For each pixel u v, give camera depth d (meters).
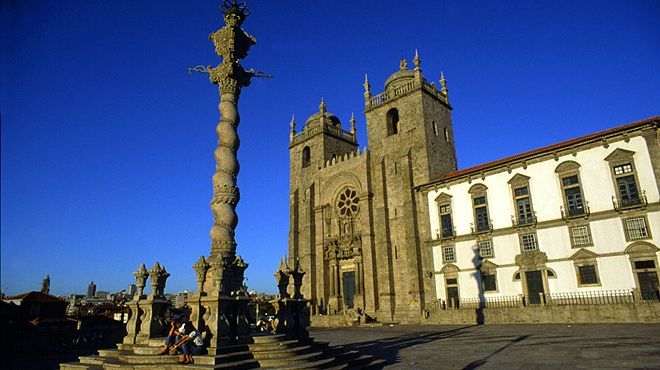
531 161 39.00
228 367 14.48
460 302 41.53
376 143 55.59
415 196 49.00
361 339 29.91
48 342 27.34
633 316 29.86
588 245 34.47
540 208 37.72
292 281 21.66
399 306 47.97
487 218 41.16
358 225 55.66
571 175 36.44
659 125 32.31
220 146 20.81
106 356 17.73
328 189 59.97
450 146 54.34
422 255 46.03
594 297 33.41
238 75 21.70
